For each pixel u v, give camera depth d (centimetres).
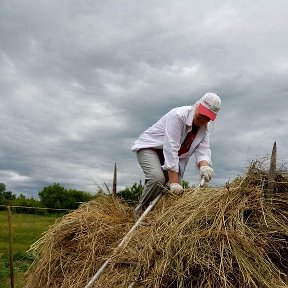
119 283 411
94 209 518
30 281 496
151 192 535
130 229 473
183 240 390
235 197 414
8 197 3544
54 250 488
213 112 523
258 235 393
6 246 1192
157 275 383
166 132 532
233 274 373
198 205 421
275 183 428
